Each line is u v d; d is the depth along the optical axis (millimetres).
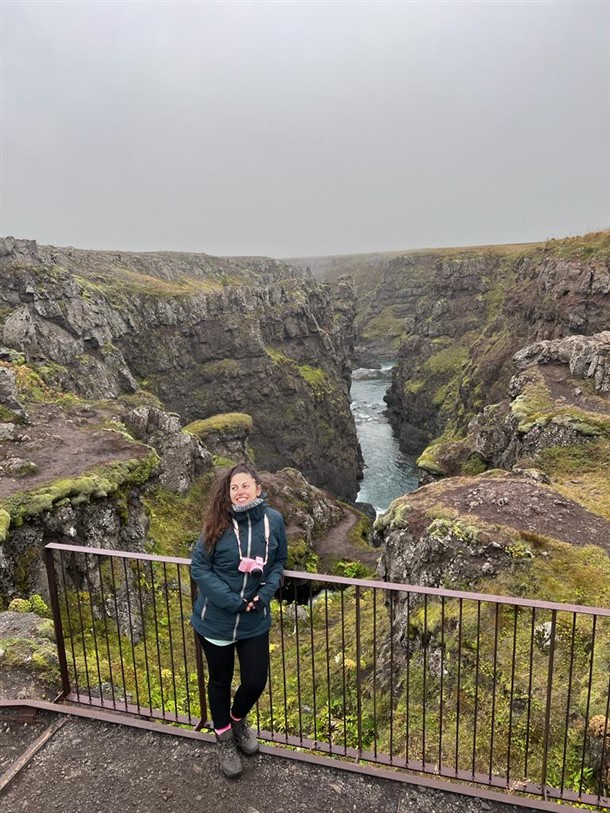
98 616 18953
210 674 6238
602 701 9859
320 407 90938
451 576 15789
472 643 12789
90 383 55500
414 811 5977
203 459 40656
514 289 80438
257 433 83312
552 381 35844
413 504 19953
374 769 6410
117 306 71312
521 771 9242
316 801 6066
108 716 7211
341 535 44125
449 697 11758
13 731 7141
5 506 19781
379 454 97125
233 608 5793
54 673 8703
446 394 92688
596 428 27484
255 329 85500
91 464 24766
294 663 16391
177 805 6008
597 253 61906
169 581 24594
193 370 80312
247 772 6414
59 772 6461
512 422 31656
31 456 25797
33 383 40375
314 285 115312
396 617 17438
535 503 19016
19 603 16734
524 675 11562
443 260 127938
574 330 59156
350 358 147625
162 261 137750
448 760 9727
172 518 34875
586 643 12125
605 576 14945
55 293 57812
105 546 22516
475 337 109562
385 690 13258
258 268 181500
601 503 20562
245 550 5867
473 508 18688
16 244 65188
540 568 15258
